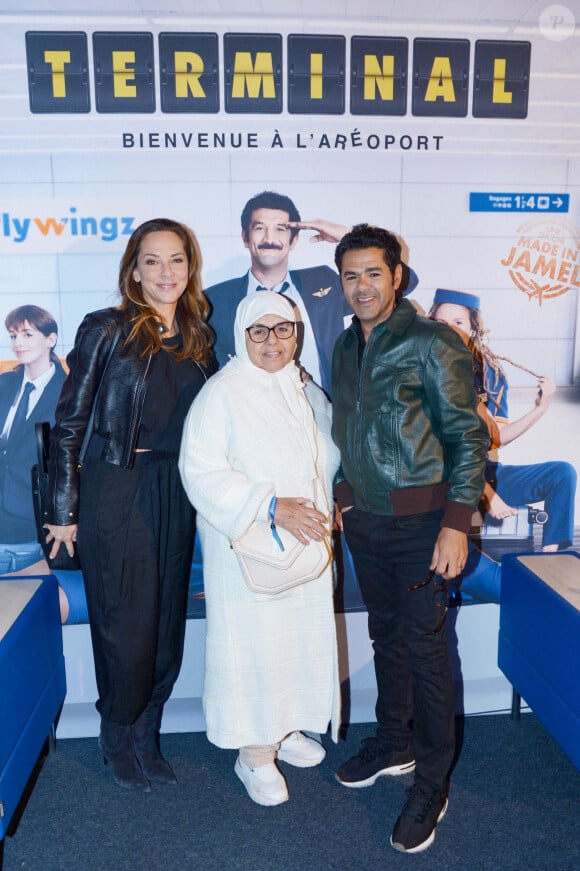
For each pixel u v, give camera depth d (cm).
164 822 201
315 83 219
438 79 221
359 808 207
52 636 219
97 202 221
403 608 192
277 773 211
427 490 184
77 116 215
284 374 195
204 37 213
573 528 249
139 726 219
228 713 199
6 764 177
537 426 243
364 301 180
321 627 202
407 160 225
